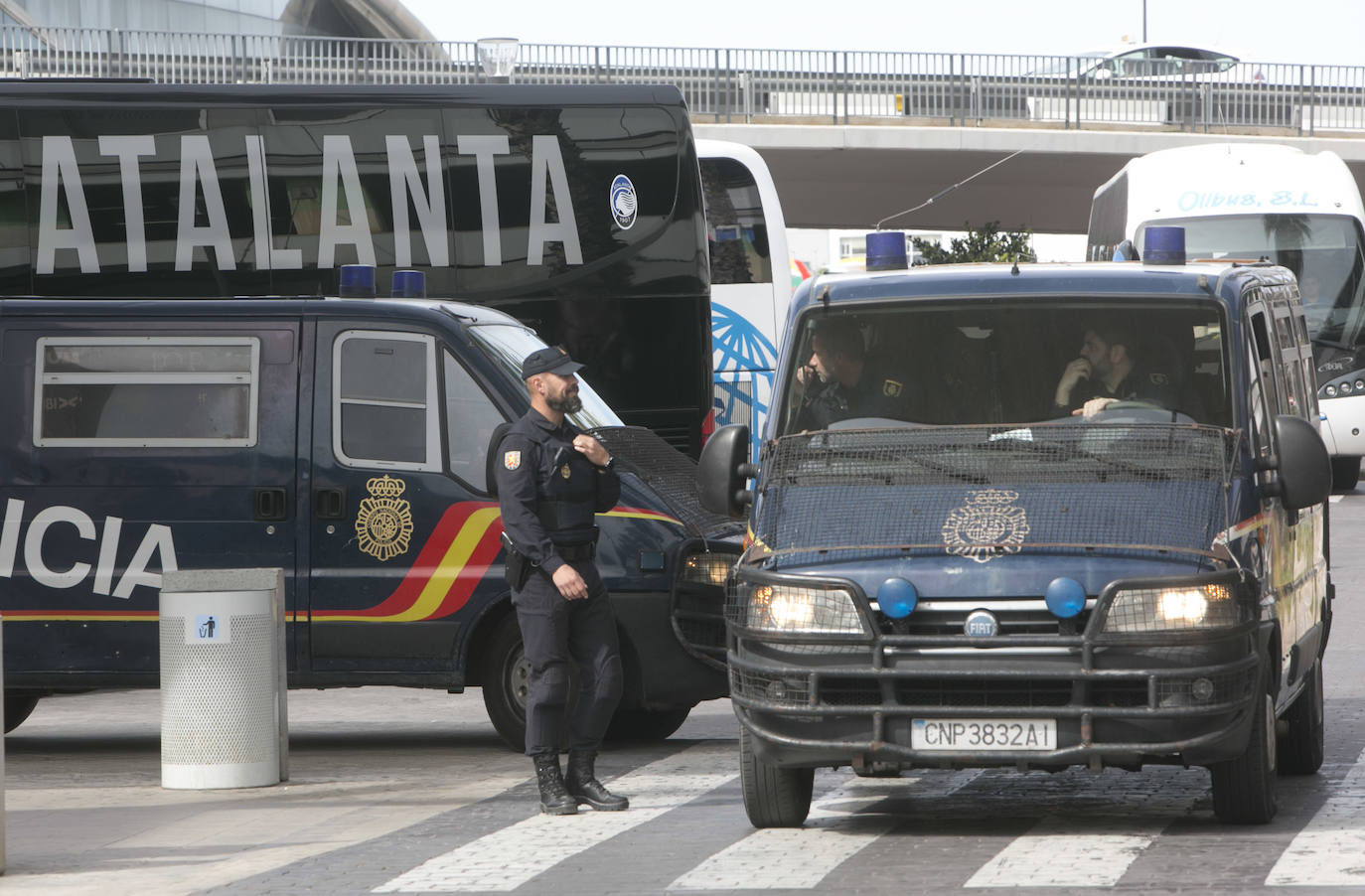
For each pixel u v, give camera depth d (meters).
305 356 42.12
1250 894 25.69
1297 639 34.09
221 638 38.59
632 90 62.34
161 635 38.97
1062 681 28.52
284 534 41.75
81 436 42.34
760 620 29.64
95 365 42.41
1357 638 59.97
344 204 61.09
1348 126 187.38
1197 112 183.75
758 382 86.56
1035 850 29.22
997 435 31.31
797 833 31.52
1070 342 32.50
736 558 41.56
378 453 41.75
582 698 34.56
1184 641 28.27
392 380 41.94
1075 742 28.22
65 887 28.80
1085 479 30.44
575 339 61.84
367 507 41.56
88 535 42.19
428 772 40.66
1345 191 109.38
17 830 34.12
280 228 60.84
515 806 35.56
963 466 30.88
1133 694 28.42
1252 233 108.12
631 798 36.06
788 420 32.62
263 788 38.81
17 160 60.59
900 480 30.89
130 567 42.03
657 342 62.09
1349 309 107.81
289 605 41.59
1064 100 181.00
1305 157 111.00
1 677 29.84
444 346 41.91
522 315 61.59
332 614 41.50
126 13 169.88
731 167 87.12
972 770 38.09
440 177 61.47
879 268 35.19
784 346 33.47
